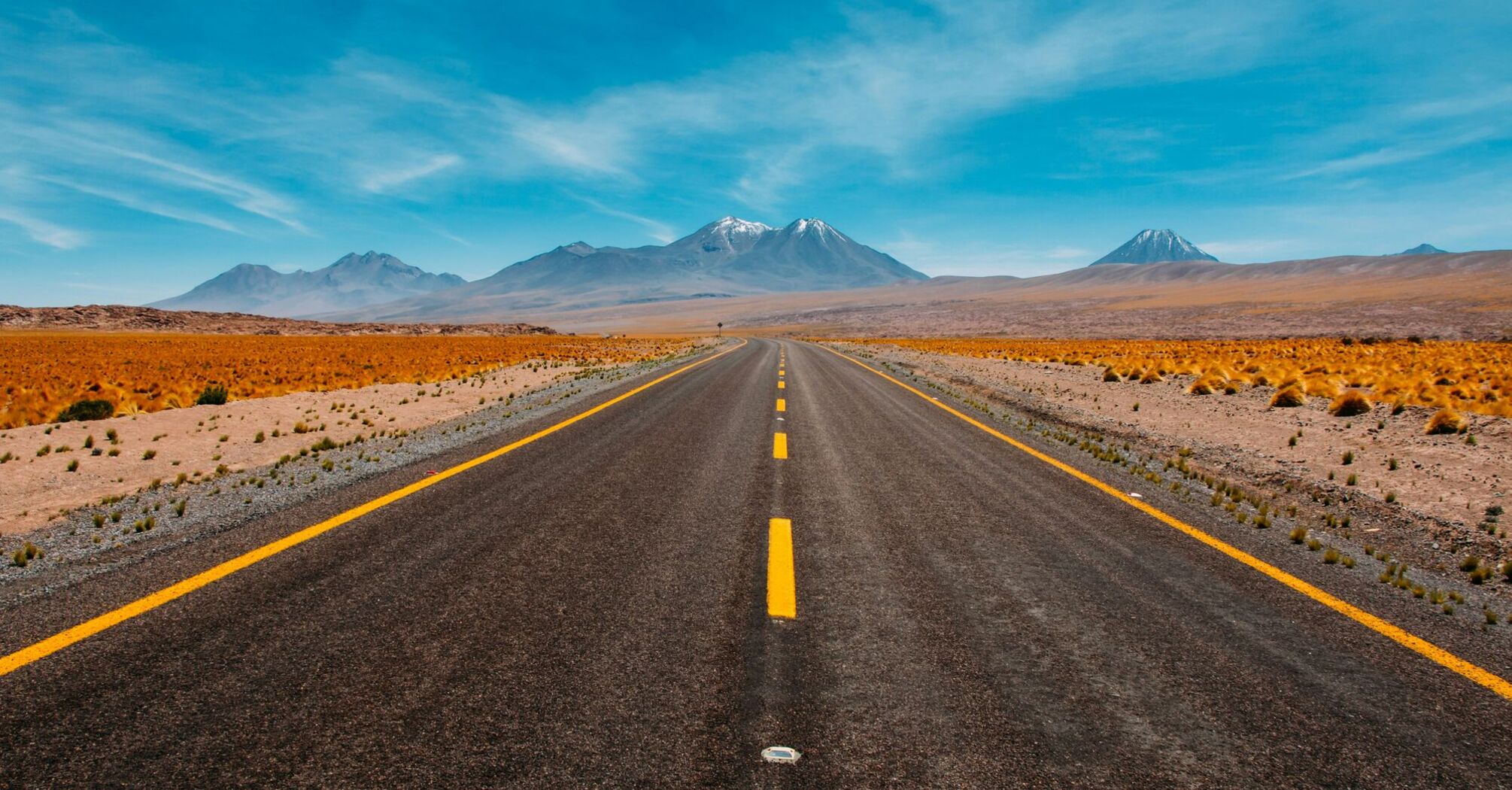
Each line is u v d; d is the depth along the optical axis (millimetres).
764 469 7344
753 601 3723
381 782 2178
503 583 3916
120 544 4551
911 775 2277
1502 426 9820
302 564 4191
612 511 5547
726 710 2641
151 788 2135
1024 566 4441
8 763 2229
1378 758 2453
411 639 3180
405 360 28922
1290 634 3504
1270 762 2412
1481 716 2768
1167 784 2273
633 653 3088
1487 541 5312
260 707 2586
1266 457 8594
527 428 9914
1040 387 17234
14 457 7766
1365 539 5371
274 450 8438
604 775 2242
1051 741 2496
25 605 3484
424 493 6059
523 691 2744
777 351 40438
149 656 2957
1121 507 6051
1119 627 3521
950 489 6578
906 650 3189
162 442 8969
